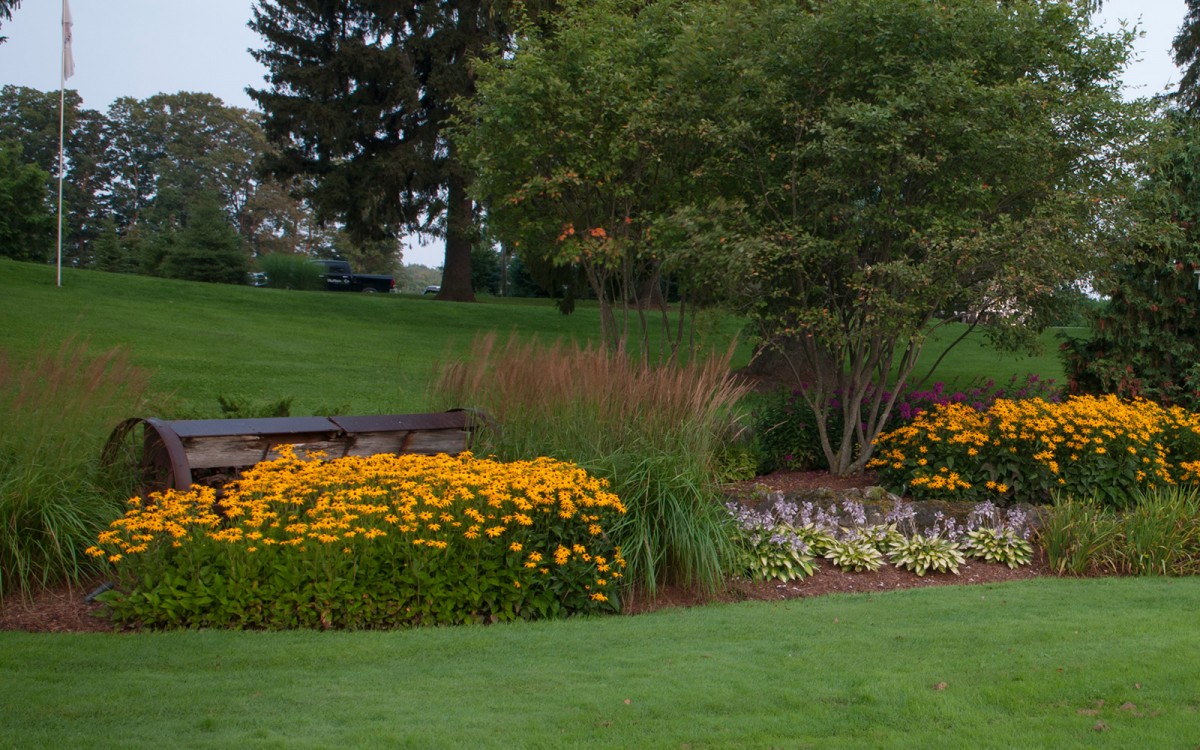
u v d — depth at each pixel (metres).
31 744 3.27
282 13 26.47
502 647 4.70
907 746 3.35
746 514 6.84
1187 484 8.27
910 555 7.01
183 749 3.23
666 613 5.62
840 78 8.76
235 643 4.66
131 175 63.22
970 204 8.58
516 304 29.98
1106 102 8.40
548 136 10.45
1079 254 8.34
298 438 6.75
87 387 6.18
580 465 6.36
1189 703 3.79
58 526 5.54
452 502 5.46
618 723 3.57
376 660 4.44
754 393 12.18
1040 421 7.85
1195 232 10.14
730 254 8.22
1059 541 7.07
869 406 10.38
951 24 8.46
